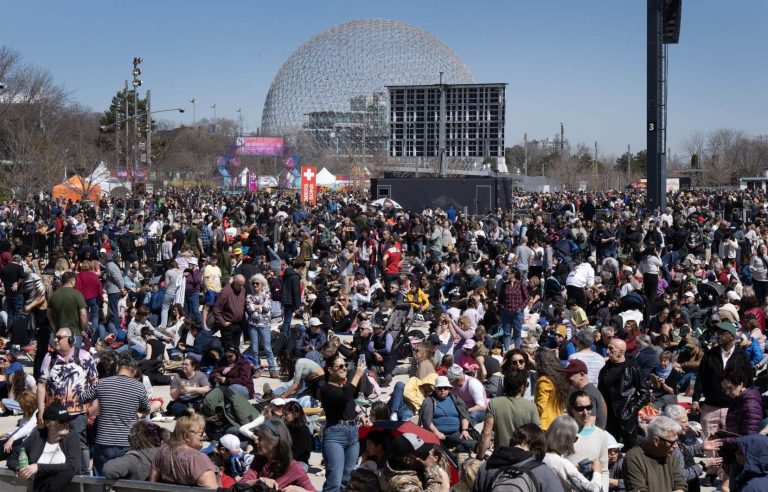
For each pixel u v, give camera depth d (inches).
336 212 1988.2
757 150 6092.5
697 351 642.8
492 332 823.7
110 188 3102.9
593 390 410.3
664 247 1364.4
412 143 4744.1
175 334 800.9
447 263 1152.2
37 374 636.7
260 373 724.7
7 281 825.5
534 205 2300.7
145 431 382.0
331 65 6417.3
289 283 848.3
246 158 4955.7
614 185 6279.5
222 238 1258.6
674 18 1621.6
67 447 380.8
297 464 362.0
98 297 767.1
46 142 2704.2
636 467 335.3
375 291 1002.7
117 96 4584.2
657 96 1599.4
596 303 900.6
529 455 302.2
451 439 464.4
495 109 4557.1
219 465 446.3
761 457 330.3
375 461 348.8
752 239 1254.9
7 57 2709.2
